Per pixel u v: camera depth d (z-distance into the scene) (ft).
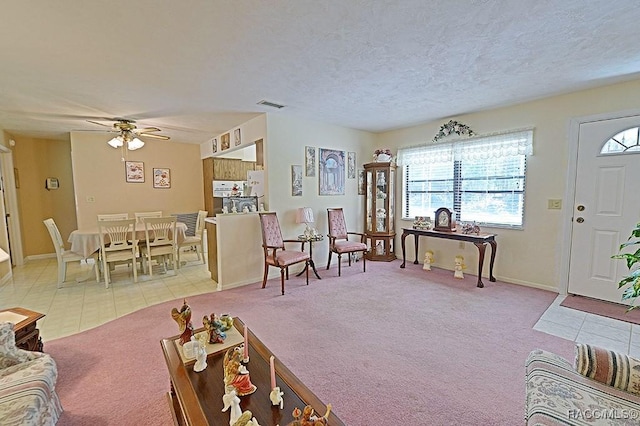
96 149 17.83
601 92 10.24
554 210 11.48
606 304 10.26
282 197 14.11
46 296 11.69
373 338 8.03
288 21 6.12
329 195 16.07
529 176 12.08
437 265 15.60
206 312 9.87
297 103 11.89
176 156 21.02
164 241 14.70
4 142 15.84
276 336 8.16
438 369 6.65
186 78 9.05
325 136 15.66
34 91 9.95
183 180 21.36
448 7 5.70
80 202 17.46
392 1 5.50
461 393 5.87
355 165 17.28
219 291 12.08
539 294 11.32
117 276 14.52
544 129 11.58
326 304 10.45
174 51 7.33
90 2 5.33
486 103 12.05
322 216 15.83
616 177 10.09
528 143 11.92
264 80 9.35
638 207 9.71
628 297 4.68
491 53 7.68
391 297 11.09
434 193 15.81
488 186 13.57
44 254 18.94
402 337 8.07
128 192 19.11
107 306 10.63
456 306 10.18
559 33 6.70
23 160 18.10
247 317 9.41
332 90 10.36
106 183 18.28
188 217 21.30
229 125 15.74
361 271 14.78
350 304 10.44
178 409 5.28
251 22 6.13
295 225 14.67
